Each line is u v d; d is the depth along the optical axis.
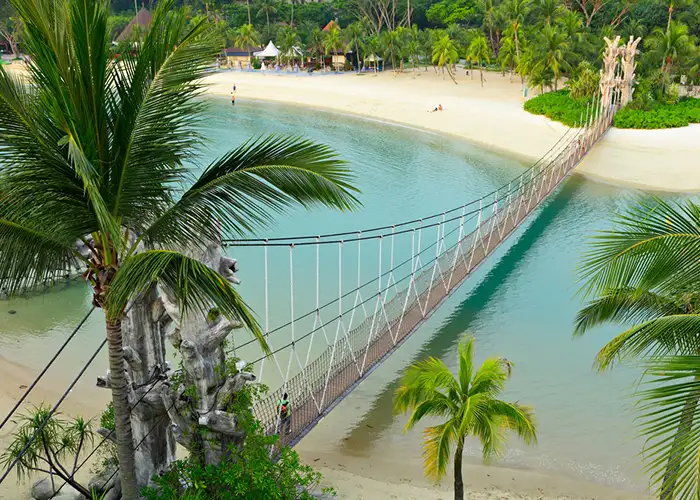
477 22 108.25
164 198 9.03
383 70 98.06
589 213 40.09
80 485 14.66
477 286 30.55
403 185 45.75
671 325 9.26
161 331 13.45
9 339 23.92
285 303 27.70
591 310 13.38
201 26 8.44
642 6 81.94
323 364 20.17
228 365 13.36
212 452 13.44
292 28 112.81
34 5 7.49
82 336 24.41
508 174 47.97
